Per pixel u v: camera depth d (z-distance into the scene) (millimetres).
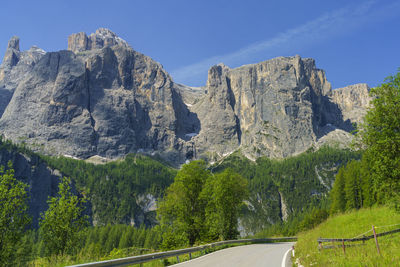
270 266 18297
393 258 13578
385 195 27062
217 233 51938
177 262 21016
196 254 27125
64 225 32844
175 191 50812
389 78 26156
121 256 23672
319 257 17922
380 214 39375
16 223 29578
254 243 50406
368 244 21281
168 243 46844
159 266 18906
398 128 25547
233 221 53219
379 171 26312
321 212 126125
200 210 51906
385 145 25250
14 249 27844
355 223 39438
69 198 34844
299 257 21172
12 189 30156
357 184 95812
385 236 24406
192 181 51656
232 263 19859
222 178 50969
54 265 18547
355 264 13859
